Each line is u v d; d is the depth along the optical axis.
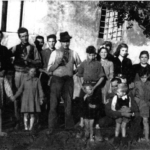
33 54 7.75
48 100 8.35
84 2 10.30
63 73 7.43
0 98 7.11
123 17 7.03
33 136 6.89
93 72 7.38
